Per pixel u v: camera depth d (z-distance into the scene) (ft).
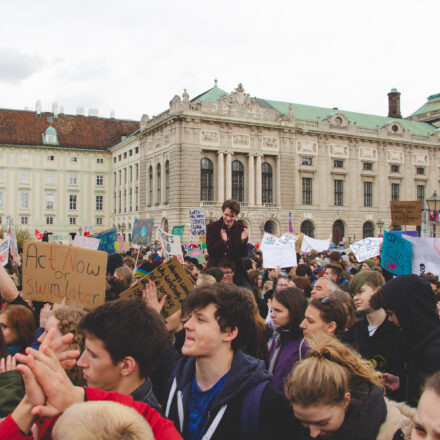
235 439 12.01
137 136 238.89
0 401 13.48
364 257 56.29
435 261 33.81
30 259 20.56
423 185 258.57
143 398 11.96
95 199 288.92
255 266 50.65
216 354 12.86
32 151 274.16
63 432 7.38
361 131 237.66
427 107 308.60
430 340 16.39
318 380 11.28
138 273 33.73
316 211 223.92
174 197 193.88
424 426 8.89
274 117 213.87
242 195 209.77
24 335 20.22
